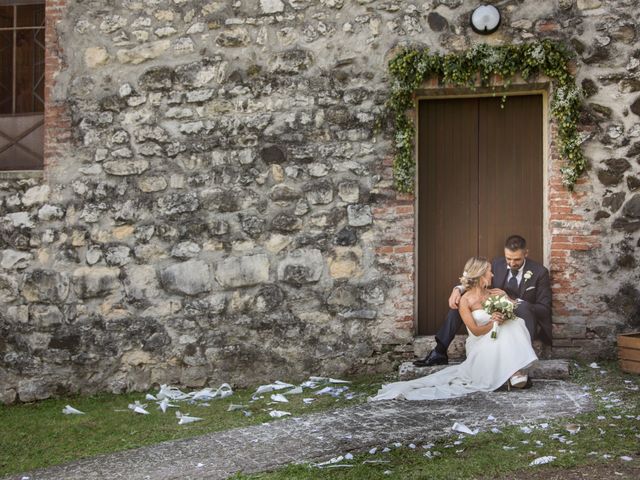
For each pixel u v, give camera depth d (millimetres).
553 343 6312
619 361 5914
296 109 6629
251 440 4766
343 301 6523
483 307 5551
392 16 6520
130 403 6328
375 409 5211
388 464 4082
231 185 6680
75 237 6836
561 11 6328
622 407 4879
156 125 6793
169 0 6816
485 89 6492
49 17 6949
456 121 6750
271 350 6586
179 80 6777
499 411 4914
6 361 6863
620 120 6277
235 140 6688
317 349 6535
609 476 3734
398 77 6418
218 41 6742
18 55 7426
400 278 6473
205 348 6656
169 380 6695
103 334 6773
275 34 6676
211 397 6246
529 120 6664
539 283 6121
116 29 6871
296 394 6043
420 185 6766
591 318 6281
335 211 6551
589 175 6301
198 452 4625
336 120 6566
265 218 6633
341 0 6586
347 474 3973
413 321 6504
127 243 6781
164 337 6707
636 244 6258
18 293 6891
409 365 6148
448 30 6438
